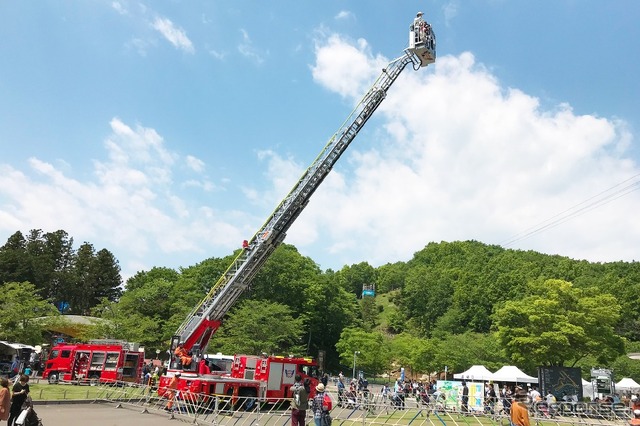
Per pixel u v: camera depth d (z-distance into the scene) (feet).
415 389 137.49
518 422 48.62
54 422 58.08
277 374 93.45
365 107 96.27
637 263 480.23
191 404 73.26
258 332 196.44
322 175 94.12
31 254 347.15
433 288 502.38
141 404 84.89
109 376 118.62
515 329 168.55
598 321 165.58
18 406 43.65
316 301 279.08
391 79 97.09
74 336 194.80
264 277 258.57
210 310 90.38
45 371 124.57
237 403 86.28
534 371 208.54
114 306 213.87
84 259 379.96
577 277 422.41
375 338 273.75
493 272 465.88
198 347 89.81
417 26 94.27
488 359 249.14
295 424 50.96
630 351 293.43
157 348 200.95
